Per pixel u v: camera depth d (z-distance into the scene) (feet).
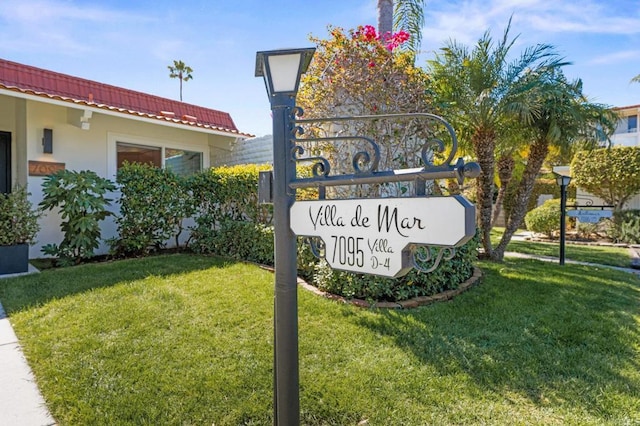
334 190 16.46
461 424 6.88
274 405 6.03
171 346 9.61
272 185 5.87
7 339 10.12
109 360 8.90
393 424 6.89
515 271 19.66
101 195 19.90
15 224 17.52
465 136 22.56
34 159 20.79
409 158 16.87
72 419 6.93
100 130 23.56
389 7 22.49
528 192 23.09
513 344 10.11
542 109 19.98
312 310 12.13
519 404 7.49
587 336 10.71
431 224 4.48
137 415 7.02
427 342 10.07
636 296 15.30
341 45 16.12
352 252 5.24
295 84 5.68
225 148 29.35
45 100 18.54
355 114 16.58
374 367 8.72
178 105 28.91
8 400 7.46
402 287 13.41
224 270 16.83
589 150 22.47
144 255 21.83
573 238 38.55
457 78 20.84
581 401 7.58
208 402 7.40
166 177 22.20
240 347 9.60
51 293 13.69
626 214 36.50
